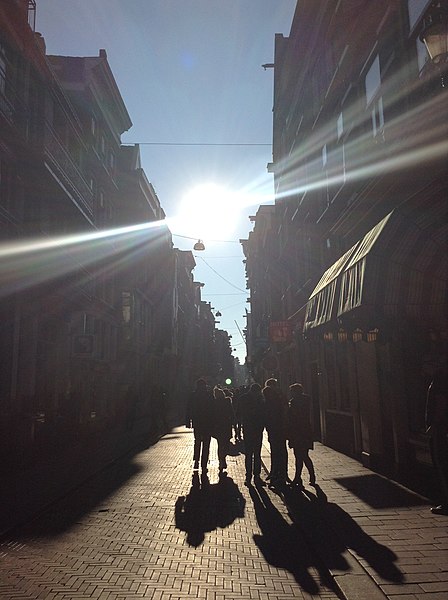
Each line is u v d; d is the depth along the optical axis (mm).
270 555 5727
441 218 8188
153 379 42250
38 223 17766
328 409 15320
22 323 16969
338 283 10133
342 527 6457
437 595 4348
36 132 16953
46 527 6930
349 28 13391
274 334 21797
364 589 4520
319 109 17781
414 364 9383
